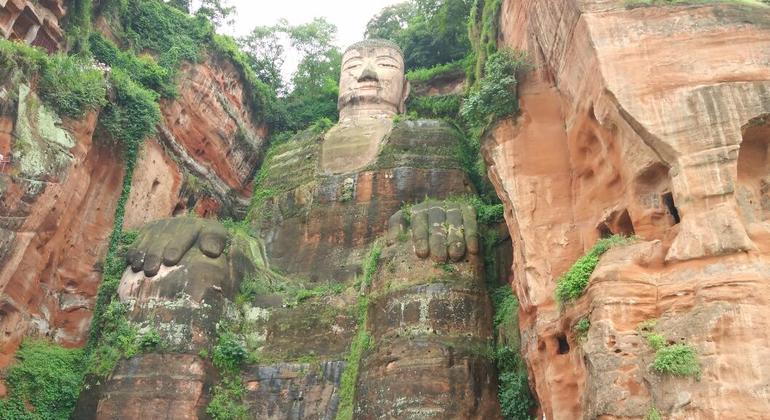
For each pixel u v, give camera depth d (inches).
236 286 869.8
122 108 958.4
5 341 757.3
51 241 821.9
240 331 840.9
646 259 492.7
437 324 761.6
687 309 454.3
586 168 626.8
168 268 829.2
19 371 753.0
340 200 1047.0
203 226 882.8
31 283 793.6
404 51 1507.1
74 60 874.1
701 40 522.0
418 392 708.0
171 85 1114.7
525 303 647.8
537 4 662.5
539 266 630.5
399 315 776.3
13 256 737.6
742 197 492.7
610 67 531.2
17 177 734.5
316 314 852.0
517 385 705.0
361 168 1078.4
